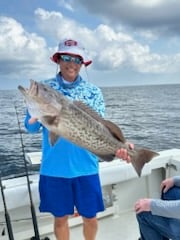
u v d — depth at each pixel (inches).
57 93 80.6
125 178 138.1
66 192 103.5
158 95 1830.7
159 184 155.6
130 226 137.1
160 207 82.4
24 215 127.3
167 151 158.7
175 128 706.2
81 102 85.4
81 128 83.4
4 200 108.2
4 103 824.9
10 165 323.6
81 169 103.3
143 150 92.7
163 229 89.4
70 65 102.8
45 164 104.0
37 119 79.7
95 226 108.7
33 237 122.6
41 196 105.9
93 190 105.2
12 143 456.1
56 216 104.2
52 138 84.6
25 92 76.6
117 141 90.0
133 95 1793.8
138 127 711.1
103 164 137.5
